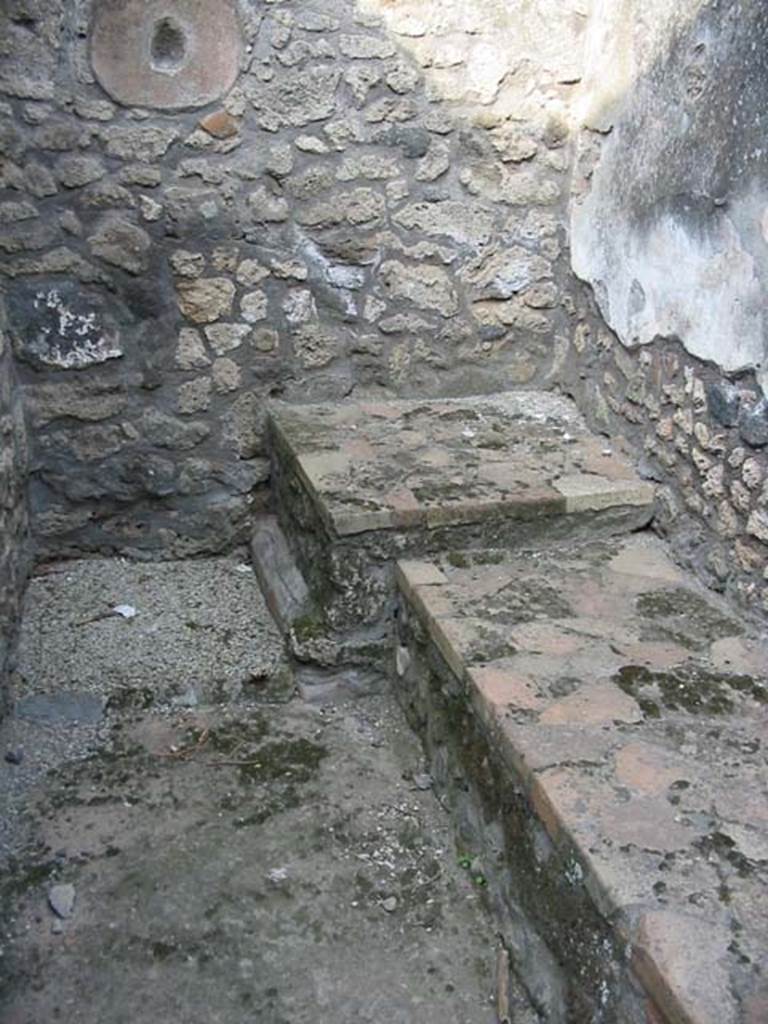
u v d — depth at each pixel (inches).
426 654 95.0
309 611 108.0
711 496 97.9
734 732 76.2
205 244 120.6
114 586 124.0
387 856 85.4
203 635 113.7
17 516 115.6
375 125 121.0
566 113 124.3
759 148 86.7
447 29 118.9
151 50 113.4
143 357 123.3
